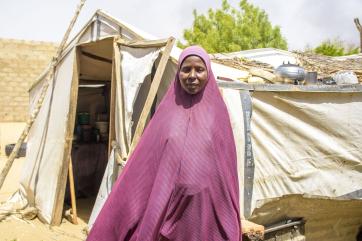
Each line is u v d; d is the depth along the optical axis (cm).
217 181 223
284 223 450
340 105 459
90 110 779
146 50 446
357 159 467
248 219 398
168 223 223
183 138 224
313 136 442
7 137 1477
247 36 2041
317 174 446
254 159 405
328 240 509
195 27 2136
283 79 469
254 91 403
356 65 788
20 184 678
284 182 425
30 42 1762
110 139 486
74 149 725
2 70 1723
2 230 533
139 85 435
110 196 254
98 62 625
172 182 221
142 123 413
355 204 503
